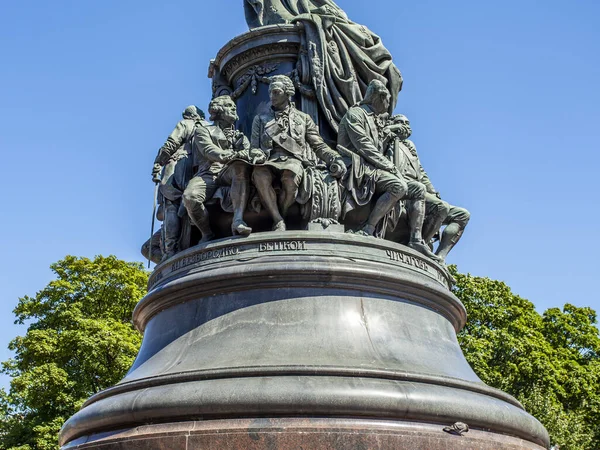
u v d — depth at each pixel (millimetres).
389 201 7238
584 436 25484
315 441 5129
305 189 7133
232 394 5332
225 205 7375
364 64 8273
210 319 6586
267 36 8492
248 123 8422
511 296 29109
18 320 26031
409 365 6141
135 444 5406
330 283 6570
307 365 5570
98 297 26328
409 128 8414
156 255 8477
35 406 23781
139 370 6551
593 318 32656
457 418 5594
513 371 27281
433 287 7000
